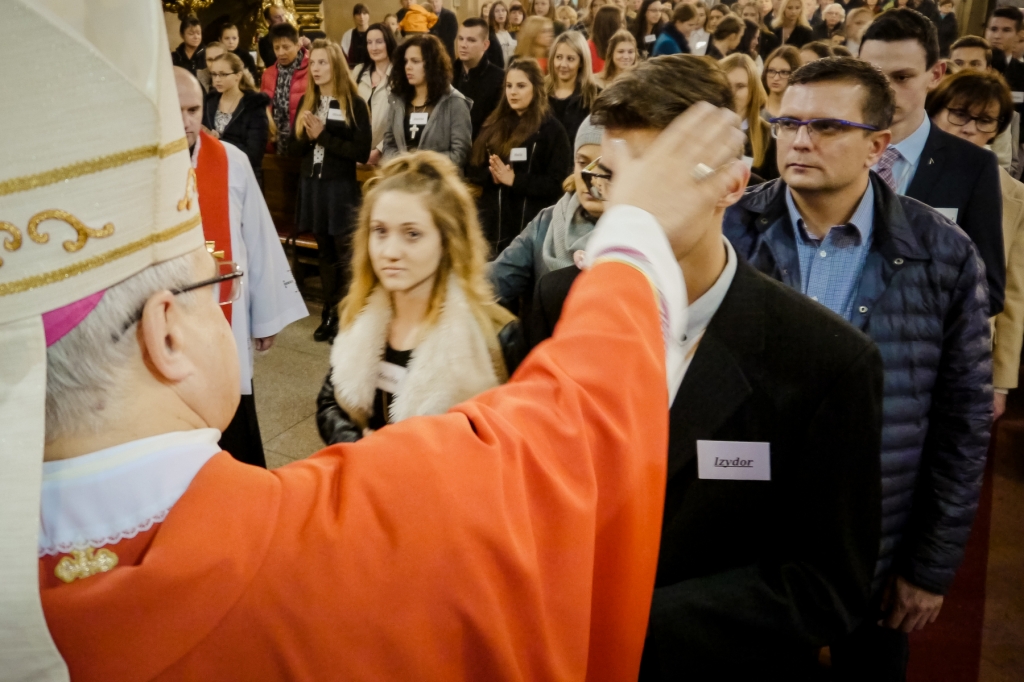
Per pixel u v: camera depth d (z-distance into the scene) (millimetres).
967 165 2014
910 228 1491
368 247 1334
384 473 488
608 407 518
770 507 1085
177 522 461
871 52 2043
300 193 4418
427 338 1260
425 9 8141
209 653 440
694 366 1051
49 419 469
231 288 729
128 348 494
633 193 591
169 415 518
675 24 5734
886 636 1694
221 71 4320
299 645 447
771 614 1026
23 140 413
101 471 473
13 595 416
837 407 1013
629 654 556
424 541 466
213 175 2348
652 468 530
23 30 398
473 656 472
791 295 1069
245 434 2516
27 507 421
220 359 560
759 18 7543
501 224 3596
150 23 466
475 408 531
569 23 8062
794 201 1591
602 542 523
